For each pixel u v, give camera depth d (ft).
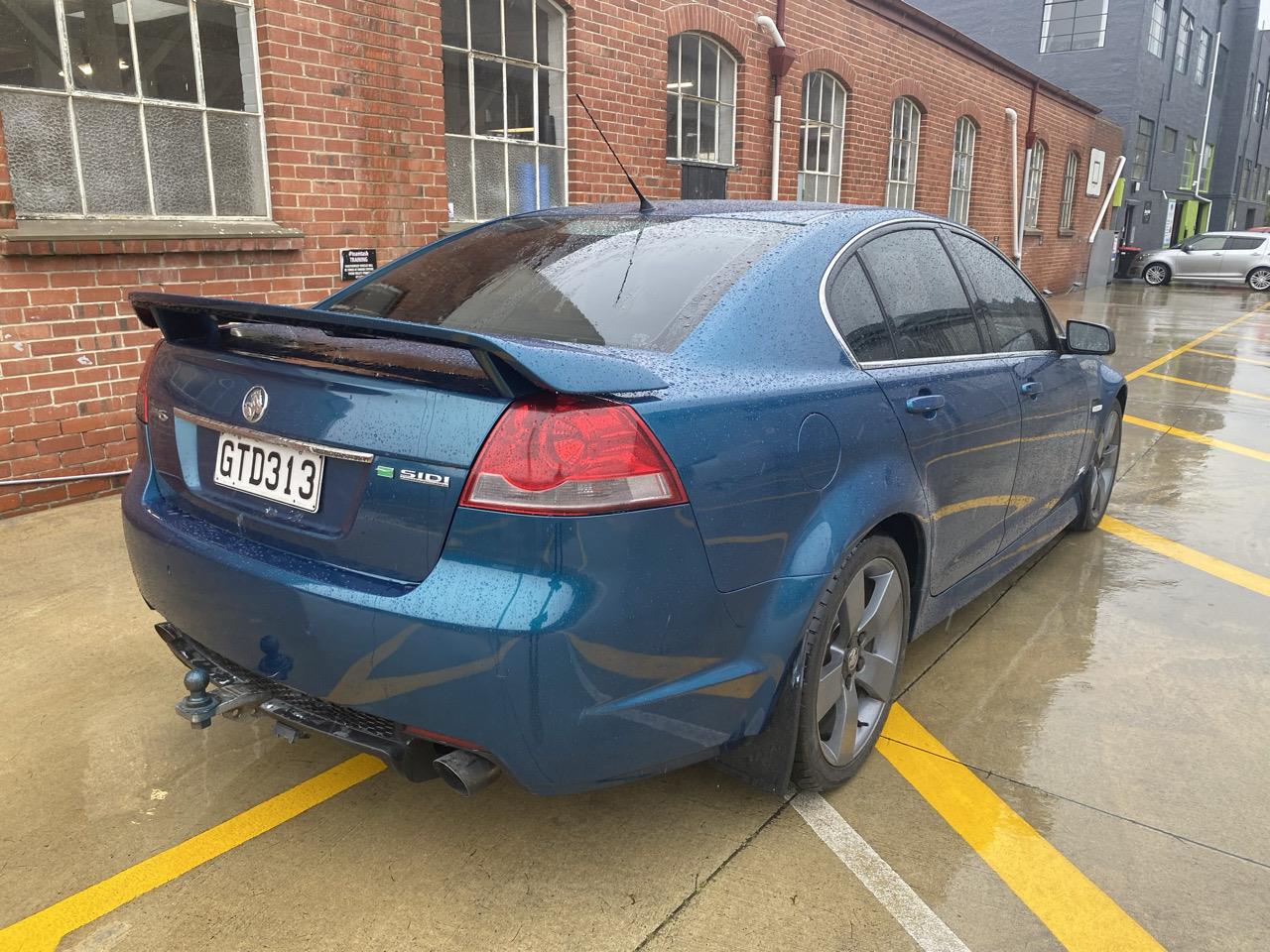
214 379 7.13
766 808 7.86
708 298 7.24
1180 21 95.55
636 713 6.01
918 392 8.36
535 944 6.32
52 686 9.72
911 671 10.45
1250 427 24.66
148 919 6.54
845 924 6.55
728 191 29.78
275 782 8.18
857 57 34.76
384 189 19.34
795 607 6.81
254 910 6.63
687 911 6.65
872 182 37.58
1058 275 66.74
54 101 14.80
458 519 5.67
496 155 22.56
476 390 5.75
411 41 19.29
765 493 6.55
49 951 6.25
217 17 16.65
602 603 5.64
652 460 5.80
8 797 7.89
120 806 7.80
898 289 8.89
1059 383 11.68
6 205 13.87
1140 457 21.13
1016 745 8.93
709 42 28.45
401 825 7.60
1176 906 6.79
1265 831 7.65
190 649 7.61
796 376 7.18
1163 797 8.11
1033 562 14.02
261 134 17.53
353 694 6.08
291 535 6.47
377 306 8.68
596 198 24.99
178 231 15.89
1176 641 11.32
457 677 5.66
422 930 6.44
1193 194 114.52
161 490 7.76
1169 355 39.27
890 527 8.32
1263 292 77.36
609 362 5.91
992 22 92.17
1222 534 15.55
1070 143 61.67
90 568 12.79
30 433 14.80
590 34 23.76
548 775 5.95
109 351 15.53
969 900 6.81
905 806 7.92
